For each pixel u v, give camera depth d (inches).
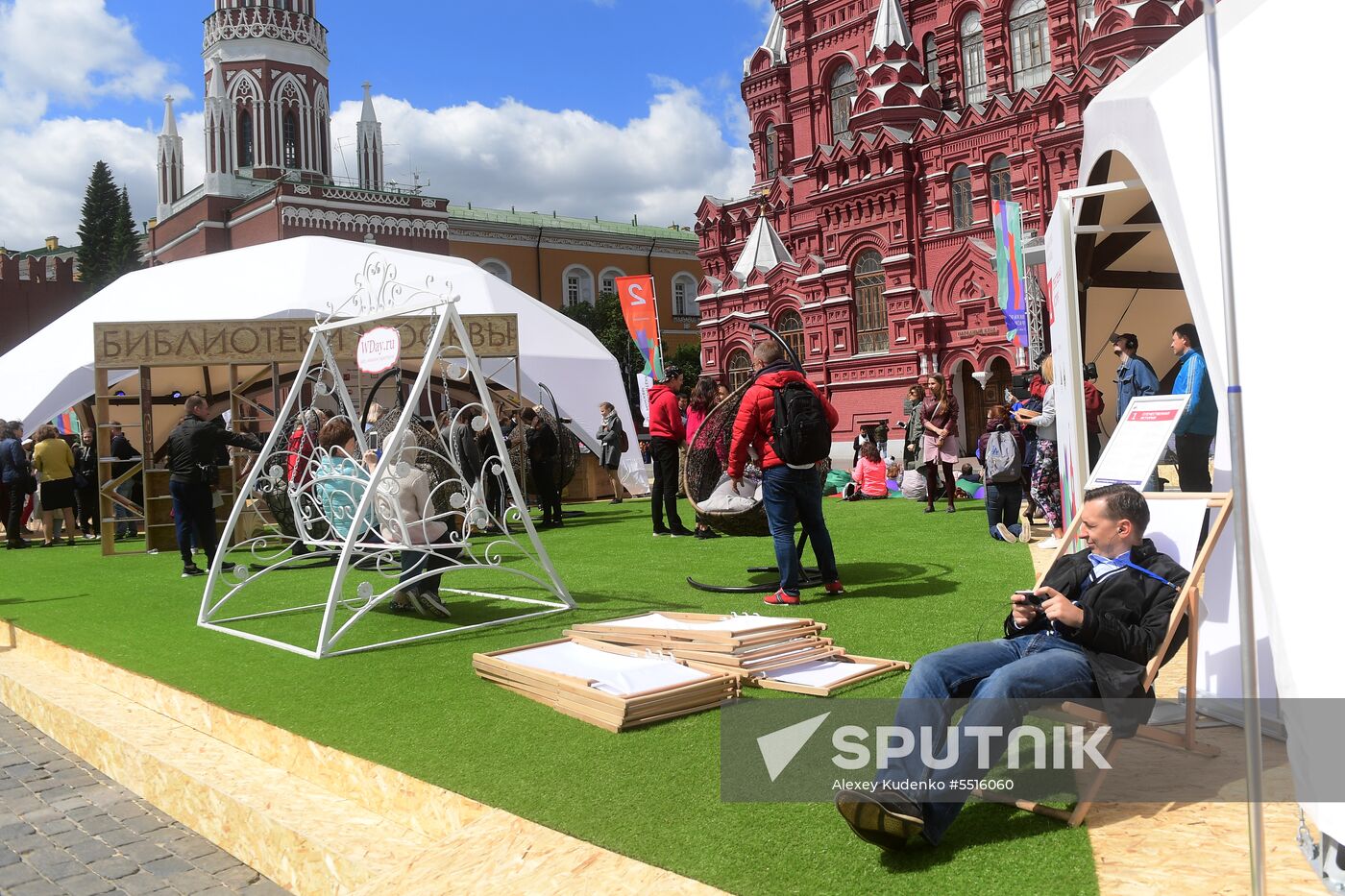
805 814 123.3
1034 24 1242.6
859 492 625.0
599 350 762.2
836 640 215.5
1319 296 132.3
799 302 1416.1
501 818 129.9
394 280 279.0
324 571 388.8
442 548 265.3
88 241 2544.3
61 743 221.3
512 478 265.4
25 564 469.1
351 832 143.6
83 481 594.9
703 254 1660.9
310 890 141.6
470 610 280.5
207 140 1966.0
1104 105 248.1
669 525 483.2
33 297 2055.9
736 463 259.6
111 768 198.5
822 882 105.2
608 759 147.6
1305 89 141.5
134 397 633.0
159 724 203.6
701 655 185.9
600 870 113.5
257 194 1838.1
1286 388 134.7
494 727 166.6
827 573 268.8
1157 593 134.5
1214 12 95.9
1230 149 154.9
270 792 161.3
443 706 181.6
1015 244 719.7
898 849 110.2
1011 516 383.6
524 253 2315.5
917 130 1277.1
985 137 1206.3
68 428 901.8
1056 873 103.2
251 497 486.9
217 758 180.5
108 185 2566.4
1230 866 103.3
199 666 225.1
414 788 144.9
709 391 457.4
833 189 1360.7
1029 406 420.8
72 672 253.3
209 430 386.9
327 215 1760.6
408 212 1838.1
